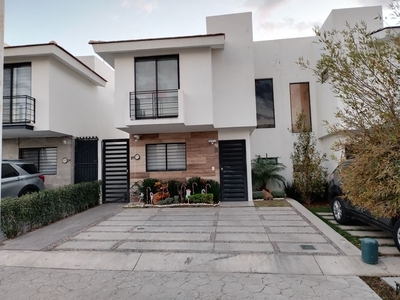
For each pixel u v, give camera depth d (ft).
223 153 33.24
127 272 13.10
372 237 18.20
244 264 13.55
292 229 19.69
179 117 27.84
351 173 10.16
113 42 28.96
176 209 28.30
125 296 10.75
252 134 38.91
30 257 15.11
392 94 9.25
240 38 31.94
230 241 16.93
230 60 31.94
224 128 32.01
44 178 31.94
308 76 38.37
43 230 20.75
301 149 33.76
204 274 12.67
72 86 35.99
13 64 31.27
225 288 11.22
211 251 15.21
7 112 30.89
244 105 31.53
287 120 38.47
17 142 35.19
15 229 18.84
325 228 19.88
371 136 9.65
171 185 31.63
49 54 30.42
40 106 30.58
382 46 9.37
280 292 10.78
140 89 29.84
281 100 38.70
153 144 33.65
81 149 35.12
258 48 39.52
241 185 32.91
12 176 27.04
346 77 9.99
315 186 32.24
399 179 8.63
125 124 28.66
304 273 12.55
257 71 39.32
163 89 29.66
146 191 31.78
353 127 10.39
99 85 43.04
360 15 30.42
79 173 34.81
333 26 30.68
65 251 15.78
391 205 9.34
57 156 34.73
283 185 37.04
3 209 18.38
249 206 29.14
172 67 29.84
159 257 14.56
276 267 13.17
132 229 20.44
